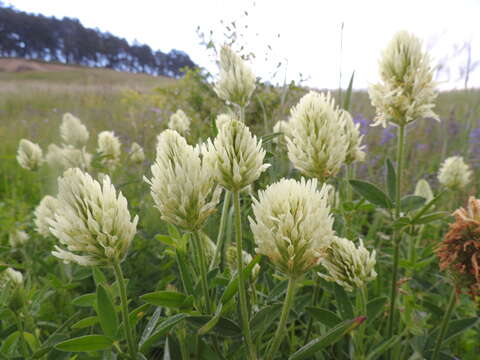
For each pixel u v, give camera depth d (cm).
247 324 18
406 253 38
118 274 17
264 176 41
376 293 32
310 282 28
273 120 56
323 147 23
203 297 20
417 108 25
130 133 92
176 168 17
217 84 32
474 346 31
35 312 28
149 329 18
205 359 19
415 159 68
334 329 16
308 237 16
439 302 33
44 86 297
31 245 47
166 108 89
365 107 93
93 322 22
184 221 17
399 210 27
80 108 172
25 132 121
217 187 18
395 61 26
